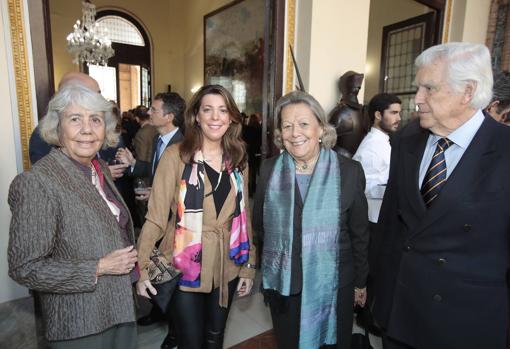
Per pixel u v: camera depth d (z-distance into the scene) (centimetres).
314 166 147
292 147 139
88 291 101
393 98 231
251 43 715
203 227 142
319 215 139
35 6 210
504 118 138
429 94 105
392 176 132
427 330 111
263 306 264
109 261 104
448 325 107
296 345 148
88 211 104
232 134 152
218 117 140
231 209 148
